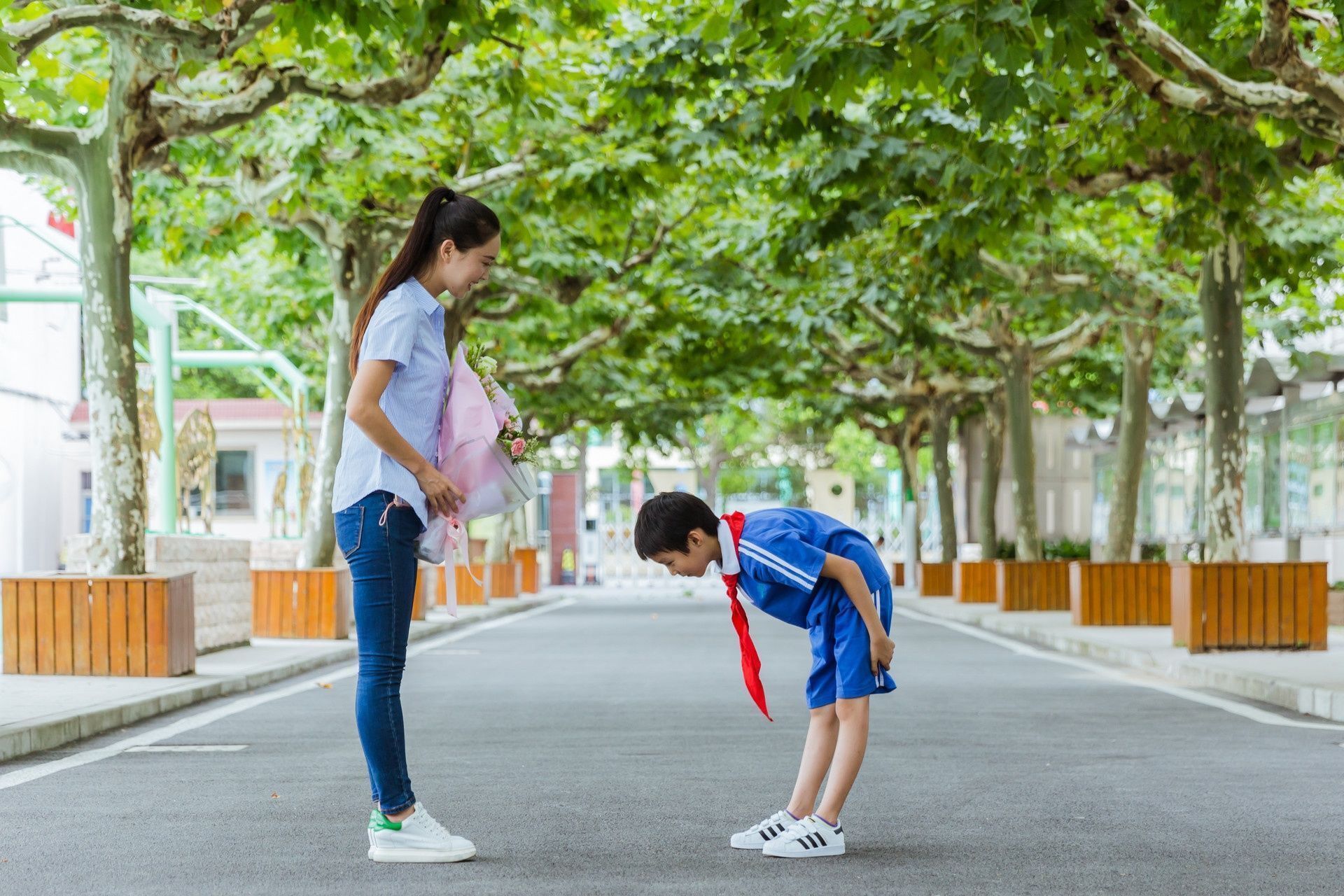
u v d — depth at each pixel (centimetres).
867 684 777
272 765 1154
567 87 2502
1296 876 726
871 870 740
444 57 2012
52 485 5756
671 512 784
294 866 753
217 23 1645
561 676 2017
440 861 761
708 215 3491
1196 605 2162
